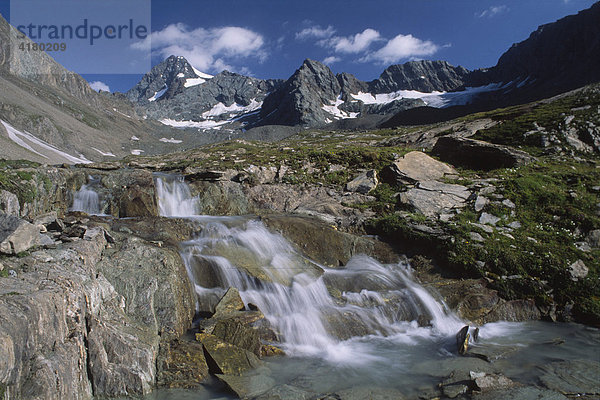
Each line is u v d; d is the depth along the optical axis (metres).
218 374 7.14
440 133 29.28
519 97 196.75
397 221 13.91
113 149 131.75
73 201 14.55
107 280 8.20
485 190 15.57
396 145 30.33
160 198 16.25
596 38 199.25
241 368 7.45
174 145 190.00
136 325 7.68
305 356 8.47
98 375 6.25
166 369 7.08
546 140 21.31
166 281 8.85
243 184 18.38
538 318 10.56
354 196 17.14
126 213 14.70
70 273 6.86
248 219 14.67
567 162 18.83
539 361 8.11
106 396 6.23
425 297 10.70
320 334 9.25
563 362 8.00
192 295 9.87
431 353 8.67
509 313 10.60
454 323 10.19
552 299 10.67
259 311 9.41
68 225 10.97
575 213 13.45
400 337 9.57
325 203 16.73
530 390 6.77
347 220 14.91
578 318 10.34
